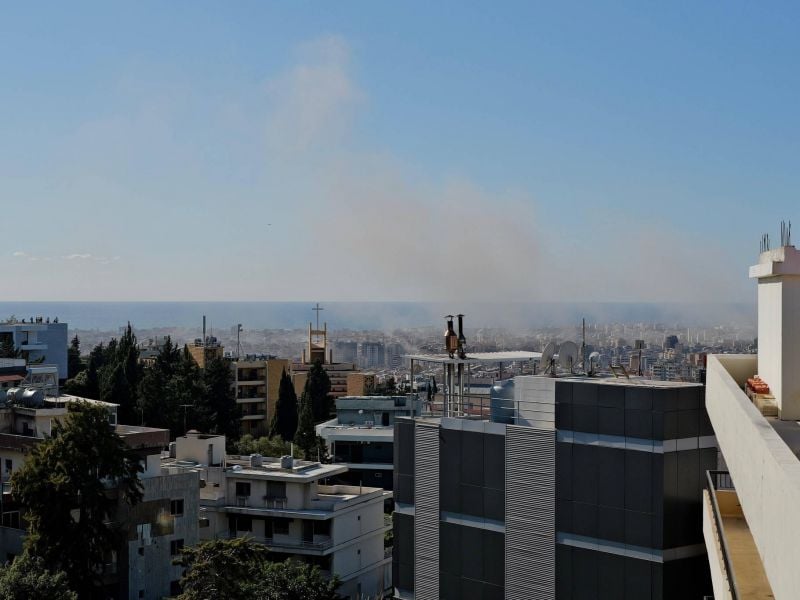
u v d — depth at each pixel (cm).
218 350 14775
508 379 4028
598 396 3416
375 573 7194
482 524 3706
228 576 4916
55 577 4575
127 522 5800
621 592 3328
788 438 2039
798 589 941
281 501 6825
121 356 11450
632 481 3319
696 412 3344
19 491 5119
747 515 1480
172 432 10281
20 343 14200
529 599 3550
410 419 3991
